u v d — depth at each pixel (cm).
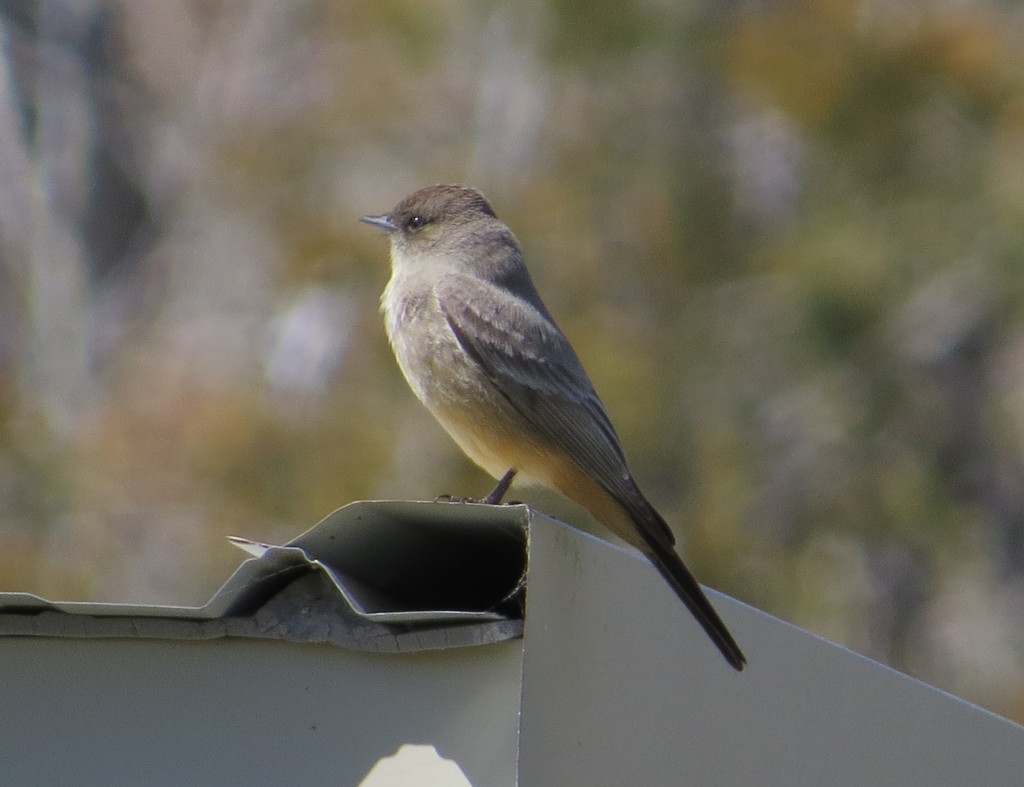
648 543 652
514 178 1473
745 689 665
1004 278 1445
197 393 1366
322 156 1559
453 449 1259
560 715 584
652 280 1418
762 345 1445
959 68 1415
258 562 586
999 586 1578
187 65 1936
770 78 1425
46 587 1285
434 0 1575
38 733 629
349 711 602
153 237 1881
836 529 1452
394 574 620
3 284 1789
